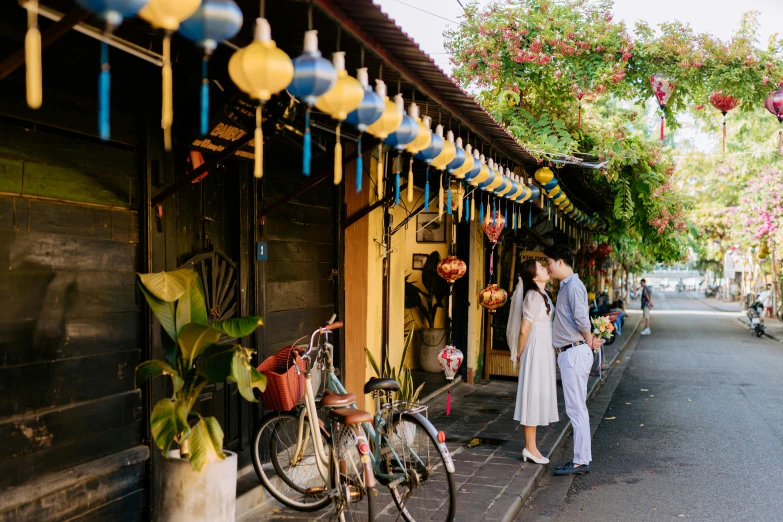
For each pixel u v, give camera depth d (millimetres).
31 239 3406
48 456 3512
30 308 3402
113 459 3873
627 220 13898
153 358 4172
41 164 3461
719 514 5391
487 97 10992
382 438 4785
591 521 5238
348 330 7398
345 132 5246
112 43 3332
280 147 5613
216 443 3734
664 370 14375
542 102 10773
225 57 3773
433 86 4645
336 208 6953
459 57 10484
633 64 9797
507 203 9609
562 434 7758
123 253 4023
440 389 10312
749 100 9188
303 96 2967
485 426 8125
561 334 6516
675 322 31141
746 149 28609
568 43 9703
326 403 4508
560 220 12789
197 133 4316
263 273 5621
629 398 10883
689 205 15039
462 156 5516
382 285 7895
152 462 4168
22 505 3334
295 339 6211
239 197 5359
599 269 22656
